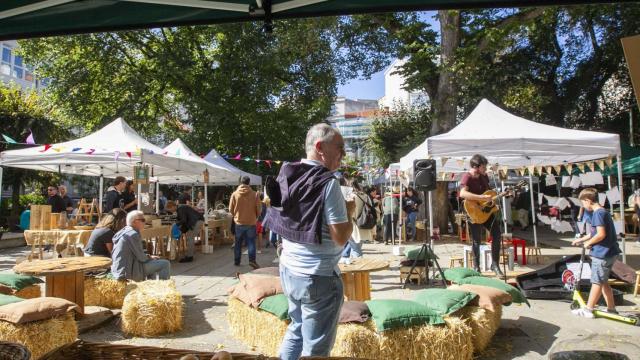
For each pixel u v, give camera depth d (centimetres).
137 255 606
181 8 256
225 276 845
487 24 1468
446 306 407
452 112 1534
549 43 2017
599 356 111
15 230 1650
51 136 1802
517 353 427
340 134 255
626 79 1988
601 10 1612
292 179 247
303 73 2503
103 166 1203
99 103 2236
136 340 473
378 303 395
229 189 2656
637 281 640
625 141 2033
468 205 738
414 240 1470
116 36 2155
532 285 666
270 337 413
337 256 248
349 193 883
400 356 368
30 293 561
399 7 247
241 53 2267
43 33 282
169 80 2219
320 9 254
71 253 870
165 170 1244
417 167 718
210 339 476
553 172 1730
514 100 2042
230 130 2234
